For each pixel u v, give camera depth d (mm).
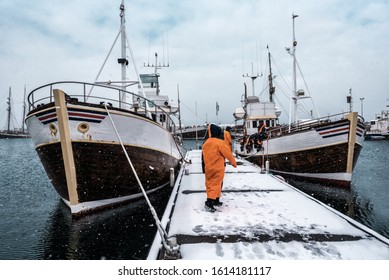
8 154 37781
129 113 6676
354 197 8961
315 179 10930
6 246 5273
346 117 9422
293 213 4188
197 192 5832
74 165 5941
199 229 3514
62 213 7457
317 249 2916
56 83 6109
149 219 6312
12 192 11430
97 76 9273
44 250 5074
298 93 14305
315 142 10438
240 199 5117
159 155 8320
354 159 9844
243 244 3057
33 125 6395
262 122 17875
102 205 6719
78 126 5848
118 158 6621
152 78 16953
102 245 5145
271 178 7625
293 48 14445
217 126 4434
